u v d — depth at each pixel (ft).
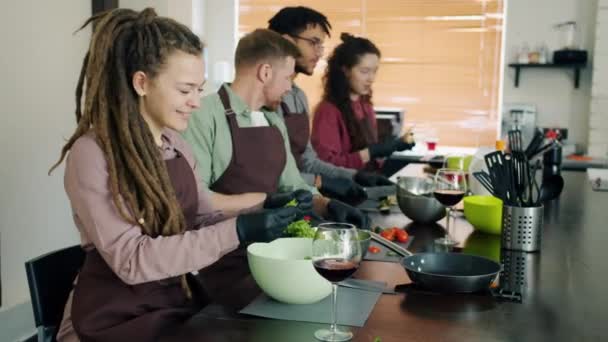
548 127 17.80
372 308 4.50
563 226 7.39
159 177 5.17
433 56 18.45
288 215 5.01
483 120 18.40
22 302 11.11
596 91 17.02
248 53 7.54
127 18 5.06
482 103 18.34
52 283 5.47
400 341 3.90
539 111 17.94
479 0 17.93
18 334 10.95
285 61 7.64
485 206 6.75
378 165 13.47
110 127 5.01
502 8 17.85
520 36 17.80
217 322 4.23
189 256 4.75
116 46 4.94
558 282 5.15
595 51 16.87
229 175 7.41
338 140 11.86
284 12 10.42
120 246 4.75
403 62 18.66
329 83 11.98
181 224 5.24
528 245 6.12
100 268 5.10
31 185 11.35
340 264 3.96
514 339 3.94
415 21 18.40
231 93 7.45
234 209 6.95
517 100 18.08
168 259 4.74
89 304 4.99
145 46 4.94
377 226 7.04
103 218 4.81
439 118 18.66
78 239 12.84
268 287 4.54
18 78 10.85
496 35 17.99
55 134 11.96
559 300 4.70
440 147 18.76
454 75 18.39
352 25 18.83
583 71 17.51
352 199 8.96
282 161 7.79
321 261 3.99
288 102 10.37
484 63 18.17
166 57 4.97
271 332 4.05
